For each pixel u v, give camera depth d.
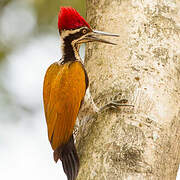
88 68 11.85
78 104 10.95
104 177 9.21
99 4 12.56
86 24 11.74
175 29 11.54
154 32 11.33
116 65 11.09
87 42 11.88
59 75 11.23
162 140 9.91
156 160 9.59
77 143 10.80
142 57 10.95
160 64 10.88
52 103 10.96
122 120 10.04
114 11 12.05
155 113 10.16
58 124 10.80
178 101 10.71
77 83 11.01
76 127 11.77
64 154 10.51
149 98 10.34
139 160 9.40
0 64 17.72
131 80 10.66
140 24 11.46
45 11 18.09
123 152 9.47
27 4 18.47
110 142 9.70
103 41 11.53
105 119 10.27
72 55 11.88
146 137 9.79
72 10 11.83
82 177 9.48
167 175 9.76
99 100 10.77
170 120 10.28
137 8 11.73
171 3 11.90
